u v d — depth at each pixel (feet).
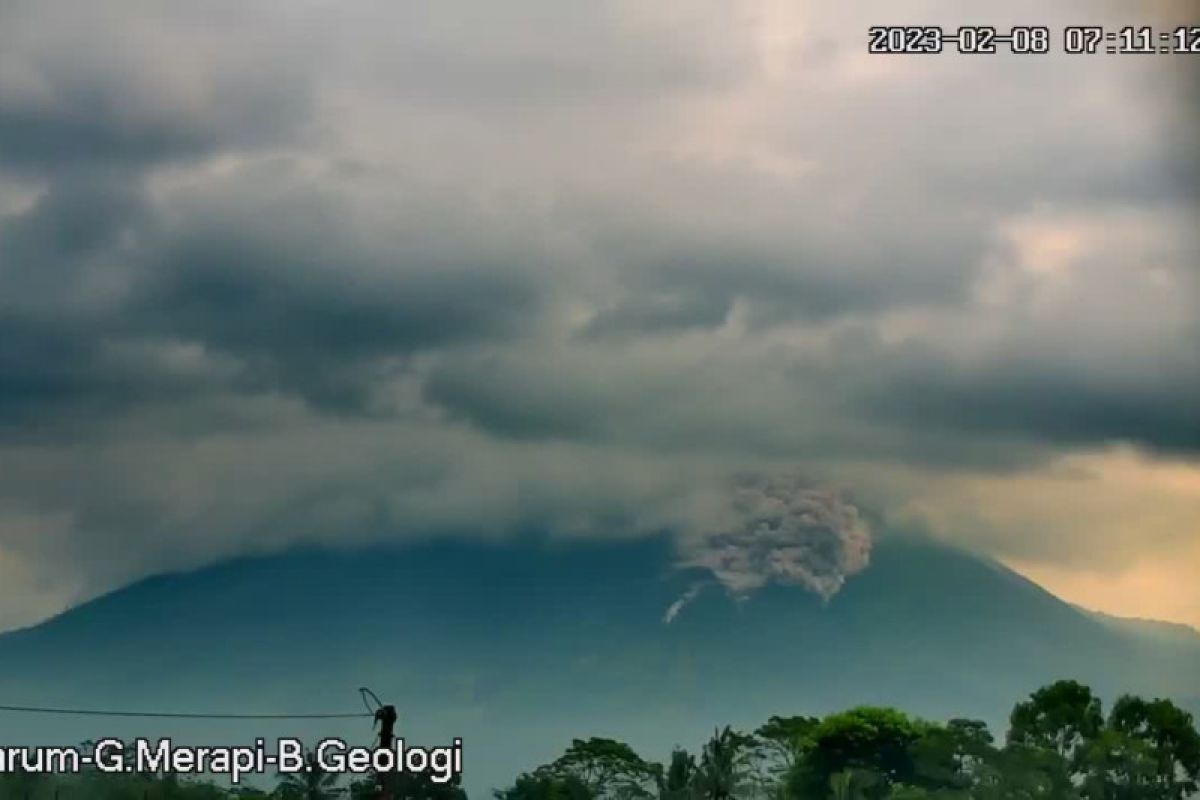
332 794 341.41
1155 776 434.30
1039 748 441.27
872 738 480.23
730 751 512.63
